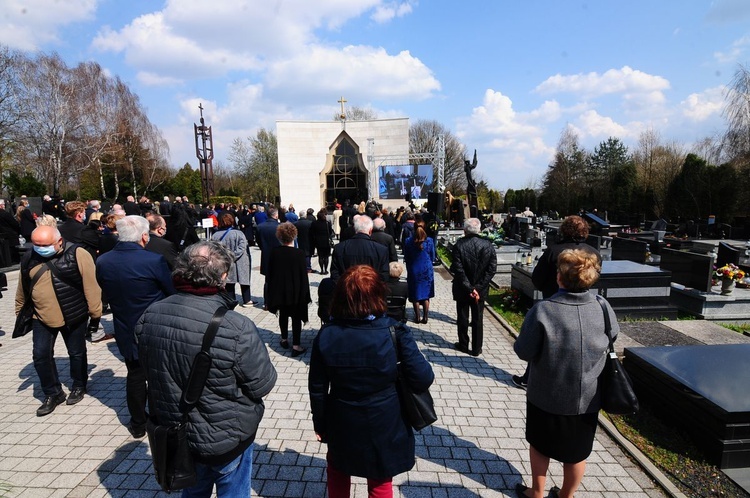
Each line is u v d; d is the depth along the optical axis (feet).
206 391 6.07
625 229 73.46
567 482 8.28
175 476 5.91
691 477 10.09
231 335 6.09
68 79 96.02
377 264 16.06
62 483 9.69
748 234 60.70
